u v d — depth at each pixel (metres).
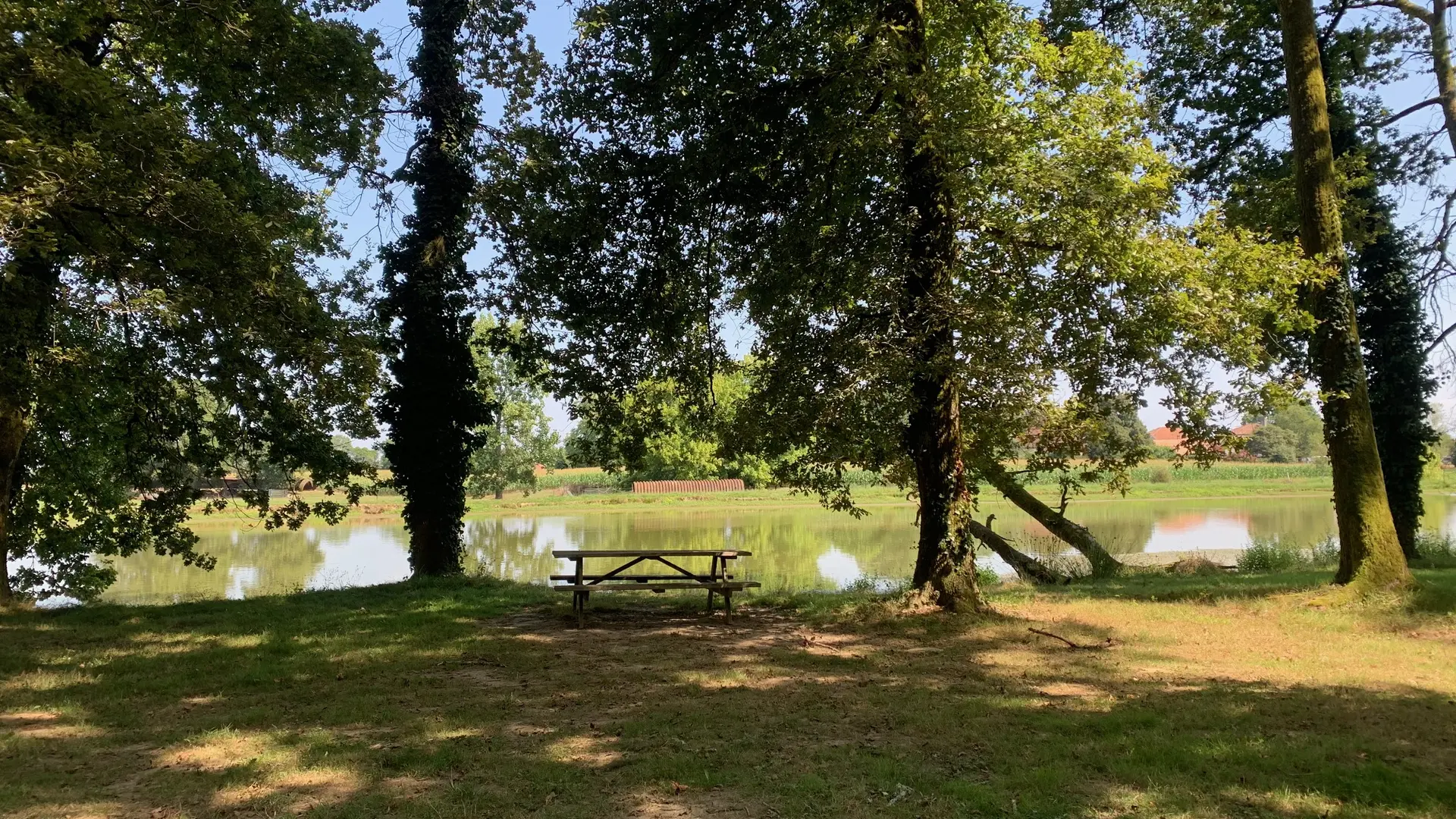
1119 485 10.83
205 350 10.62
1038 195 8.25
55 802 3.88
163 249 9.04
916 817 3.66
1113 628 8.48
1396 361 14.66
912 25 9.25
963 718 5.20
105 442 13.36
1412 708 5.31
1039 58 8.84
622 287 11.37
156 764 4.45
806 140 9.19
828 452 10.08
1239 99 14.32
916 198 9.05
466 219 13.87
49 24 8.17
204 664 6.97
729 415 12.02
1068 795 3.88
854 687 6.11
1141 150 8.45
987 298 8.50
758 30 9.95
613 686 6.20
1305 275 9.31
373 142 13.82
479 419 13.85
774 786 4.03
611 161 10.75
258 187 12.02
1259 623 8.63
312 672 6.70
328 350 10.58
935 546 9.62
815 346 9.30
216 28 9.67
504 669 6.86
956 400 9.82
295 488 13.10
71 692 6.02
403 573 18.72
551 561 20.58
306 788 4.07
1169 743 4.57
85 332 11.00
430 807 3.79
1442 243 13.47
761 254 10.09
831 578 16.31
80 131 8.06
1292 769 4.17
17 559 13.69
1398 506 14.82
